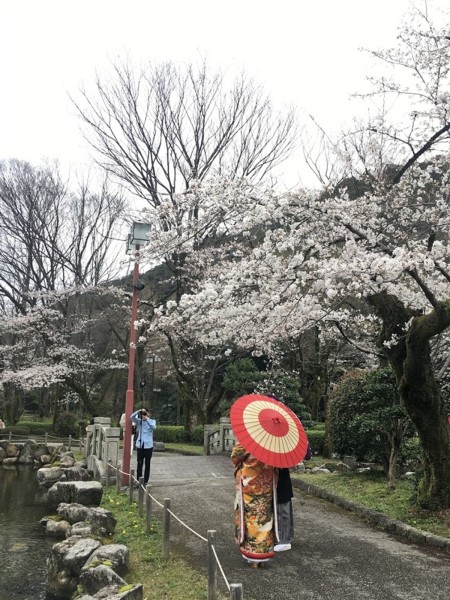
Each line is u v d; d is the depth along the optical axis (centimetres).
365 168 739
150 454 917
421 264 524
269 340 755
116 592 423
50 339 2209
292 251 658
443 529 582
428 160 695
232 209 616
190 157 1775
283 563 497
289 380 1614
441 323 569
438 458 644
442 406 652
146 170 1770
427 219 657
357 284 550
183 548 552
